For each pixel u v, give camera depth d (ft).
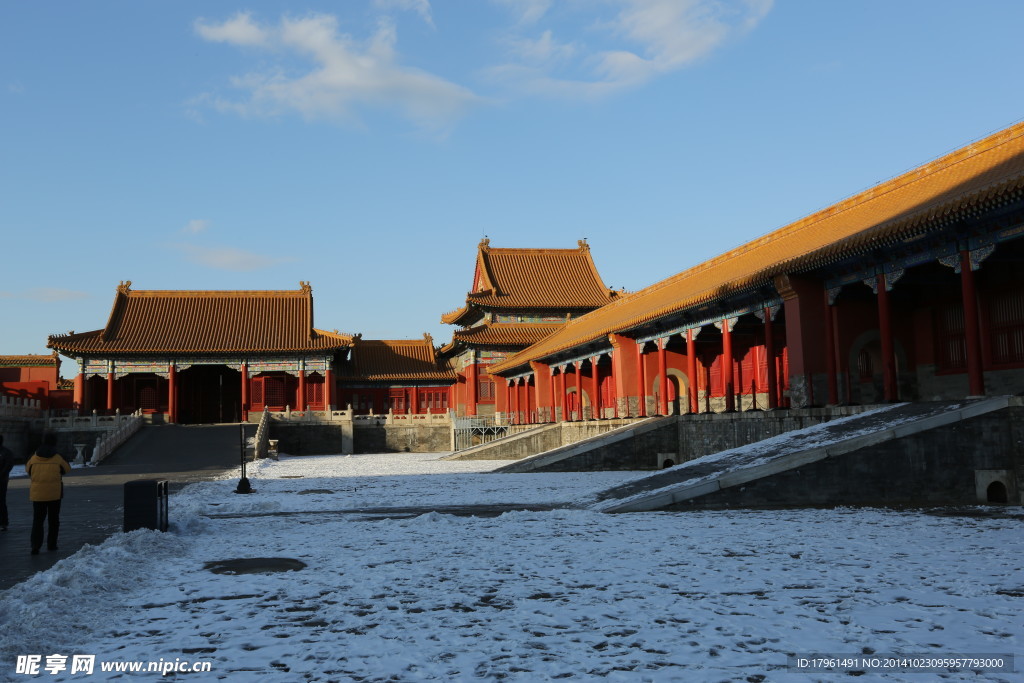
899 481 75.31
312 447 280.92
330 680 27.22
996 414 77.20
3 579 44.52
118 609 37.65
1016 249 89.92
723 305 137.69
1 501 66.39
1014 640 30.09
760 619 33.55
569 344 199.31
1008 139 102.68
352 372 332.60
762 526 60.39
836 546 50.39
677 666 27.89
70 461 220.43
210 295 328.08
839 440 76.48
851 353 111.86
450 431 298.76
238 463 189.06
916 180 117.19
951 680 26.00
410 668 28.35
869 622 32.73
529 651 29.94
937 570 42.47
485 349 292.40
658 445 145.38
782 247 138.51
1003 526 58.39
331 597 39.50
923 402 86.79
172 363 296.30
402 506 84.69
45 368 331.16
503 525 64.13
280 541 58.59
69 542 59.41
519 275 316.81
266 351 299.38
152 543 53.01
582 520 66.33
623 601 37.24
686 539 54.54
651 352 176.96
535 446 200.03
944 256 88.99
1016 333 99.66
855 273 105.29
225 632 33.37
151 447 217.97
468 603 37.68
